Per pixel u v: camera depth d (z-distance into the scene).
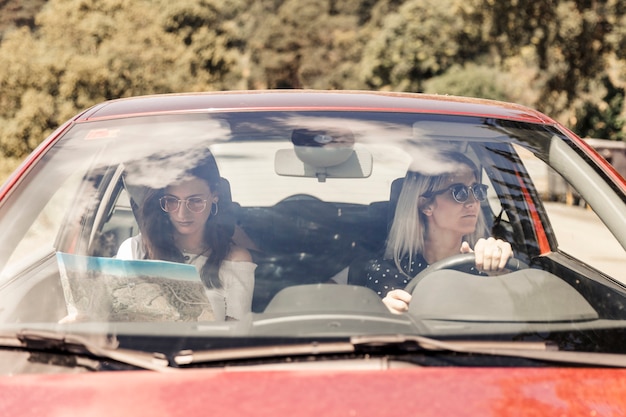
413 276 2.57
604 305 2.28
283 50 83.75
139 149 2.55
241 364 1.77
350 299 2.07
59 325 1.97
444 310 2.12
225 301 2.27
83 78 33.44
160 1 54.72
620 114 33.78
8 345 1.84
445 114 2.69
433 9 50.69
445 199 2.60
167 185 2.48
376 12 84.25
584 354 1.84
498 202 2.72
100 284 2.32
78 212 2.69
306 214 2.59
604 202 2.35
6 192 2.37
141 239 2.57
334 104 2.74
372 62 52.34
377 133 2.57
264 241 2.43
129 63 36.62
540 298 2.18
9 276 2.24
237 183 2.65
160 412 1.58
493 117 2.67
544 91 28.00
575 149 2.53
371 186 2.63
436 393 1.62
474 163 2.63
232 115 2.66
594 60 26.97
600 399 1.66
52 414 1.60
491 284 2.25
